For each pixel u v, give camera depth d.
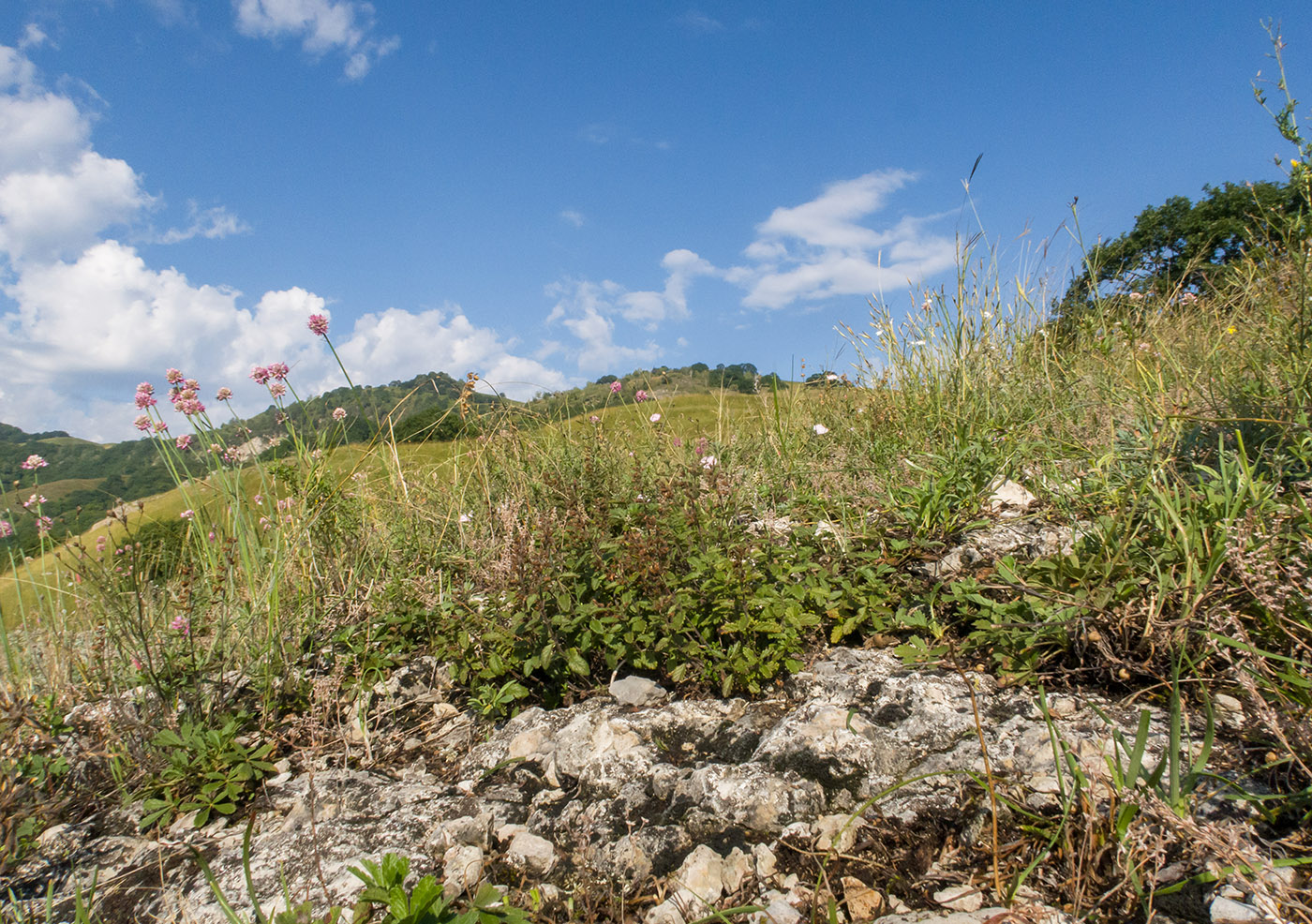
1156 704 1.98
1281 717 1.69
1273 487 2.42
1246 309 4.63
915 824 1.74
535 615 2.71
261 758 2.47
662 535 3.14
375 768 2.50
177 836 2.17
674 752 2.24
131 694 2.98
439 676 3.07
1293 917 1.28
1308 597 1.97
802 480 4.38
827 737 2.04
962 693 2.19
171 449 3.63
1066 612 2.17
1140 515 2.66
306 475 3.83
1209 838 1.37
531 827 1.98
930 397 4.75
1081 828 1.58
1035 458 3.72
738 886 1.67
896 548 3.05
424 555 4.24
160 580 3.58
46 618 3.53
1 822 2.10
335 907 1.68
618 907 1.67
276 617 3.13
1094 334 5.25
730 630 2.55
